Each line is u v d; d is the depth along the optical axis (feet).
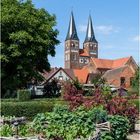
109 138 40.32
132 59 420.36
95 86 66.28
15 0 177.27
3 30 163.73
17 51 160.04
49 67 184.34
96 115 44.75
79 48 574.56
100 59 437.99
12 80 170.81
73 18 577.02
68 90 62.75
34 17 172.76
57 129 37.35
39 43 168.76
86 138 34.68
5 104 88.84
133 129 62.95
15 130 37.83
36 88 239.50
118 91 65.77
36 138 32.19
